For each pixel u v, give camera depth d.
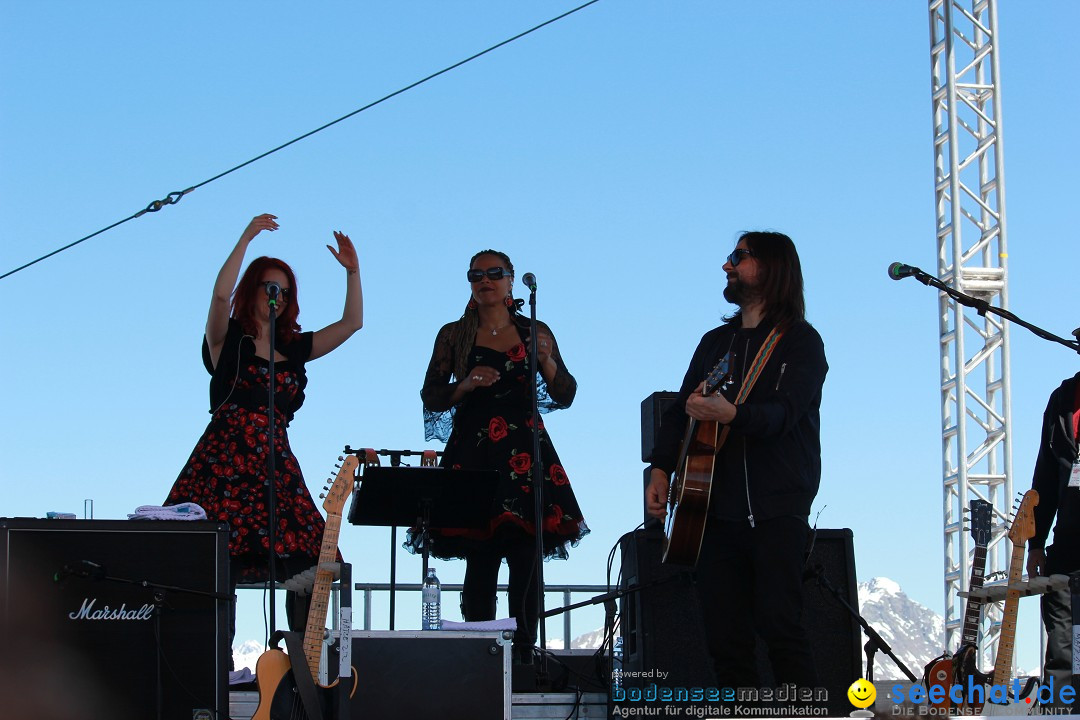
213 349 6.61
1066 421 6.68
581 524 7.06
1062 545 6.62
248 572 6.33
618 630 6.71
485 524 6.76
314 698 5.32
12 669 5.30
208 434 6.42
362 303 6.97
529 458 6.98
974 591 6.29
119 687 5.38
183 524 5.50
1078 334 6.43
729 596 5.88
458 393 6.99
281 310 6.64
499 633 5.74
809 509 5.86
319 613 5.55
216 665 5.45
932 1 10.58
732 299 6.22
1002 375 10.16
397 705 5.61
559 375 7.21
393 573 6.75
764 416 5.67
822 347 6.05
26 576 5.36
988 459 10.16
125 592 5.43
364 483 6.40
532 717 6.12
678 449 6.19
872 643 6.00
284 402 6.58
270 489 6.03
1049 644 6.46
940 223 10.41
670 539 5.80
